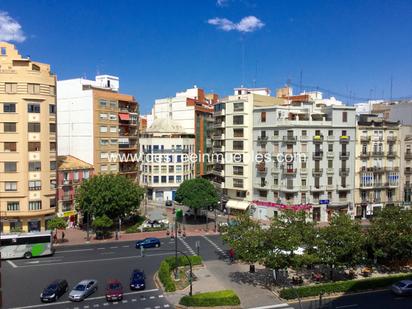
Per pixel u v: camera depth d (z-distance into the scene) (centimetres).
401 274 4947
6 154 7188
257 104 9162
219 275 5219
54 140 7644
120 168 9788
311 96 11488
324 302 4303
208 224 8656
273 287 4759
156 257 6103
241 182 9162
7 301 4312
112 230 7969
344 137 8512
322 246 4669
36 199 7362
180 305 4191
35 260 5931
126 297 4450
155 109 13075
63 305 4219
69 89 9231
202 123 12500
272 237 4534
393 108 10288
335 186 8538
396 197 9075
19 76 7150
